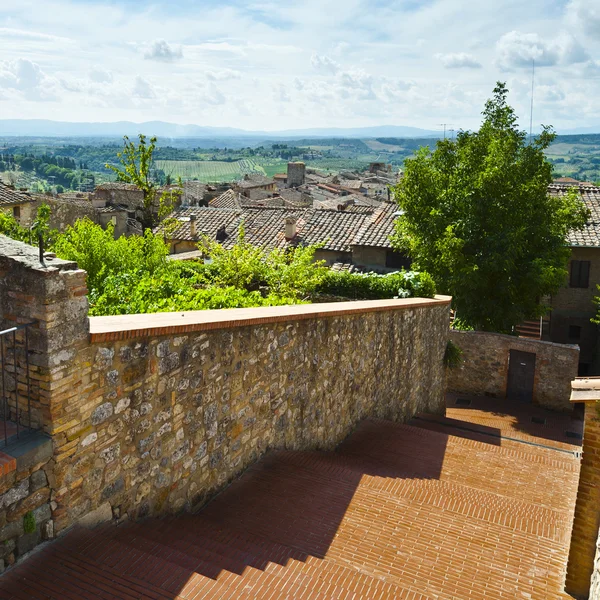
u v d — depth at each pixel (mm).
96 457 5109
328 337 9625
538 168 20625
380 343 12117
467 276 19734
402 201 21625
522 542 6543
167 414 5918
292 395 8641
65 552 4699
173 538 5449
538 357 19828
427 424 14297
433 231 20766
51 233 15891
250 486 7191
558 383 19641
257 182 86875
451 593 5332
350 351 10625
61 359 4629
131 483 5547
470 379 21062
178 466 6180
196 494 6535
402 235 23047
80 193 71312
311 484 7375
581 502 5809
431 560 5871
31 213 33344
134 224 41344
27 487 4520
